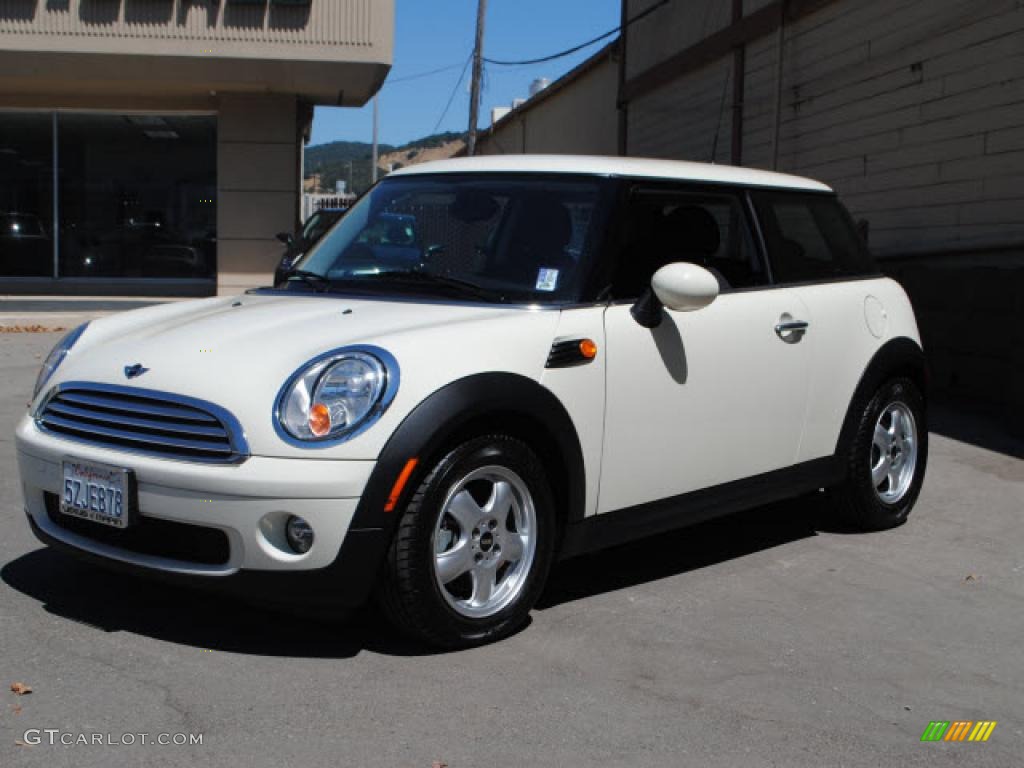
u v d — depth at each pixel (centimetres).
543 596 421
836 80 1212
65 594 401
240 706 313
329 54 1492
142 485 336
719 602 421
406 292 405
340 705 316
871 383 501
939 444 737
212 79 1553
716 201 453
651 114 1864
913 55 1061
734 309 438
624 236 408
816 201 512
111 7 1454
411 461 326
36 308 1514
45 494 374
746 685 343
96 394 361
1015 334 763
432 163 477
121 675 332
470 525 352
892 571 469
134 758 281
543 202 416
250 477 319
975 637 395
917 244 1059
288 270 468
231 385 335
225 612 387
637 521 407
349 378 330
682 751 297
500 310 378
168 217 1739
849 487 509
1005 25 927
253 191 1673
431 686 330
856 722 321
